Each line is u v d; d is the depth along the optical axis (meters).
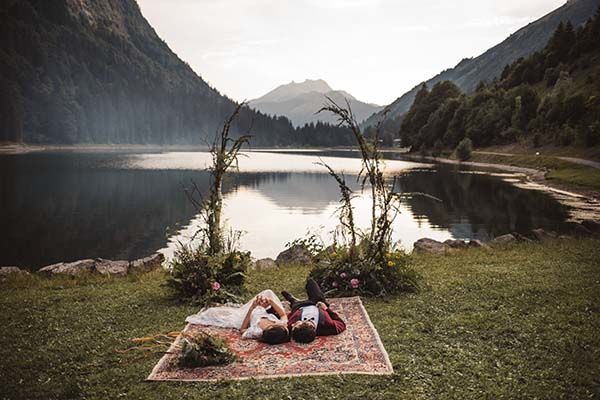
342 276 10.14
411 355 6.72
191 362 6.45
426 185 49.62
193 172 67.31
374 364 6.38
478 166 81.62
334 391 5.73
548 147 81.75
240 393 5.69
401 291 10.16
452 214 30.81
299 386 5.84
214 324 8.10
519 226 26.28
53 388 6.07
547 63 131.00
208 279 10.08
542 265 12.36
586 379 5.96
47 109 198.00
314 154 152.00
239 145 11.16
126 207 34.66
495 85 148.38
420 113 142.12
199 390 5.83
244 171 71.38
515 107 105.75
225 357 6.54
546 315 8.20
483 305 8.93
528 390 5.73
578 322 7.84
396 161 99.50
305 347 7.01
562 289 9.76
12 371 6.57
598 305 8.65
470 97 121.75
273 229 25.42
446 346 7.03
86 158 110.00
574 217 29.41
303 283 11.45
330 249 12.33
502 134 99.94
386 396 5.62
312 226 26.27
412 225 26.81
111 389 5.96
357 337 7.38
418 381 5.97
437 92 140.88
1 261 19.86
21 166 78.00
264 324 7.39
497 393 5.66
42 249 21.92
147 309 9.36
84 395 5.86
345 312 8.72
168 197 40.28
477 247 16.31
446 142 119.50
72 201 37.69
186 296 10.00
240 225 26.67
